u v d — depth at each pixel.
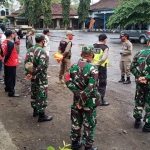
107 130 4.61
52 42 22.77
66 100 6.23
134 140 4.28
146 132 4.58
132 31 24.88
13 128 4.55
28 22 45.25
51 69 10.34
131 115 5.41
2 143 3.97
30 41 9.70
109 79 8.91
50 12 44.03
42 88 4.62
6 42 6.03
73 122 3.74
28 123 4.79
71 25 50.38
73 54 14.95
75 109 3.66
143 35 23.78
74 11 52.09
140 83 4.38
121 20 26.91
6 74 6.26
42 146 3.96
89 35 34.03
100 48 5.46
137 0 25.55
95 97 3.48
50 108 5.62
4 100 6.06
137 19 25.73
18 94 6.48
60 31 43.72
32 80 4.68
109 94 6.94
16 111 5.39
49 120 4.93
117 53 16.16
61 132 4.46
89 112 3.53
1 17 51.75
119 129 4.68
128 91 7.32
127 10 25.98
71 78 3.52
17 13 48.19
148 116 4.48
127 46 8.00
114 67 11.21
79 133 3.80
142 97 4.55
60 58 6.59
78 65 3.48
